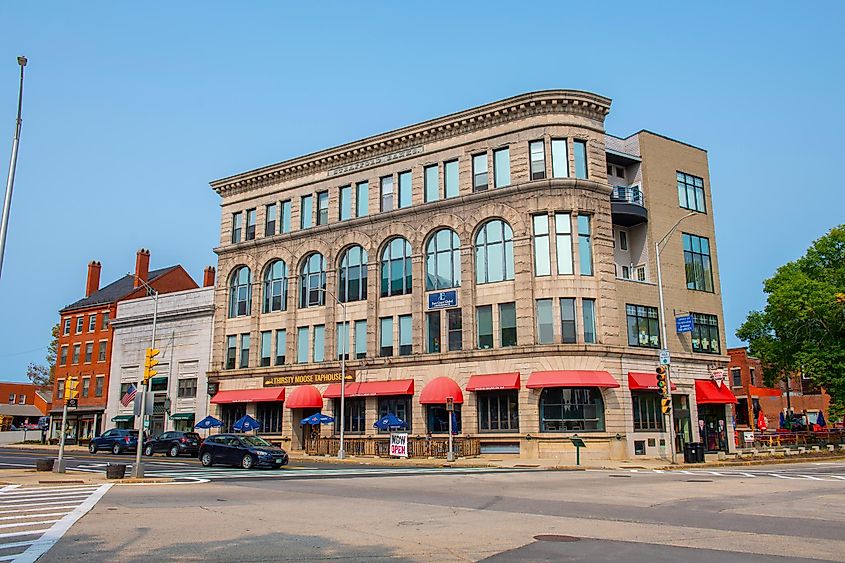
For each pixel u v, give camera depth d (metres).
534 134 43.69
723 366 47.31
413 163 48.66
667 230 46.50
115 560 10.02
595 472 30.92
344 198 52.41
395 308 47.97
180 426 58.03
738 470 31.78
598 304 41.72
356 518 14.59
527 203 43.00
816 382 50.44
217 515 15.04
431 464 36.91
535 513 15.53
